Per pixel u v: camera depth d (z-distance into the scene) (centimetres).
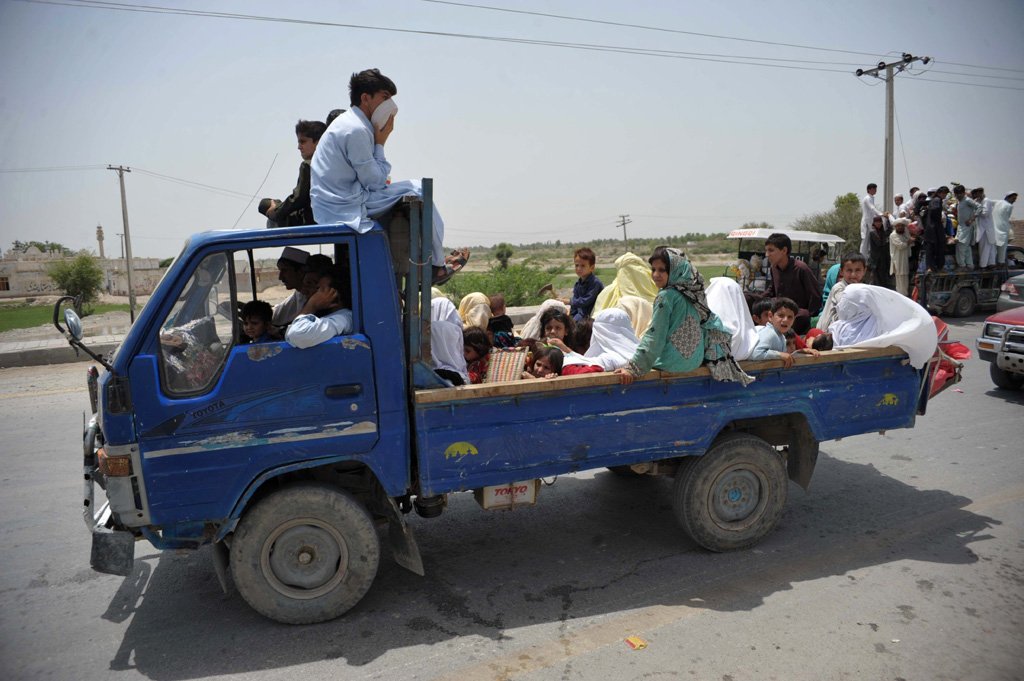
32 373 1086
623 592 398
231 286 346
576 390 390
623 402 404
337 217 358
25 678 328
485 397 370
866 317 482
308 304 356
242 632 364
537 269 2288
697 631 355
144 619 381
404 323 382
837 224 3525
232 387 340
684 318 399
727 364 409
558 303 556
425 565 439
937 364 493
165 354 336
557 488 568
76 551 468
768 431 473
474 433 374
